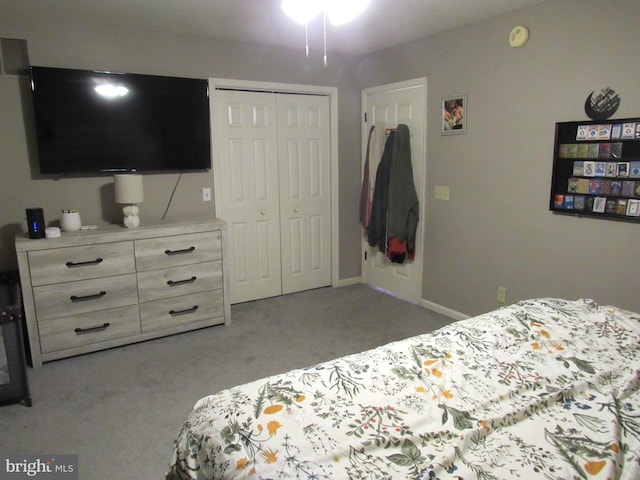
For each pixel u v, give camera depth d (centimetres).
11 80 288
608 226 251
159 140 331
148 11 280
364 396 126
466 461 101
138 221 312
